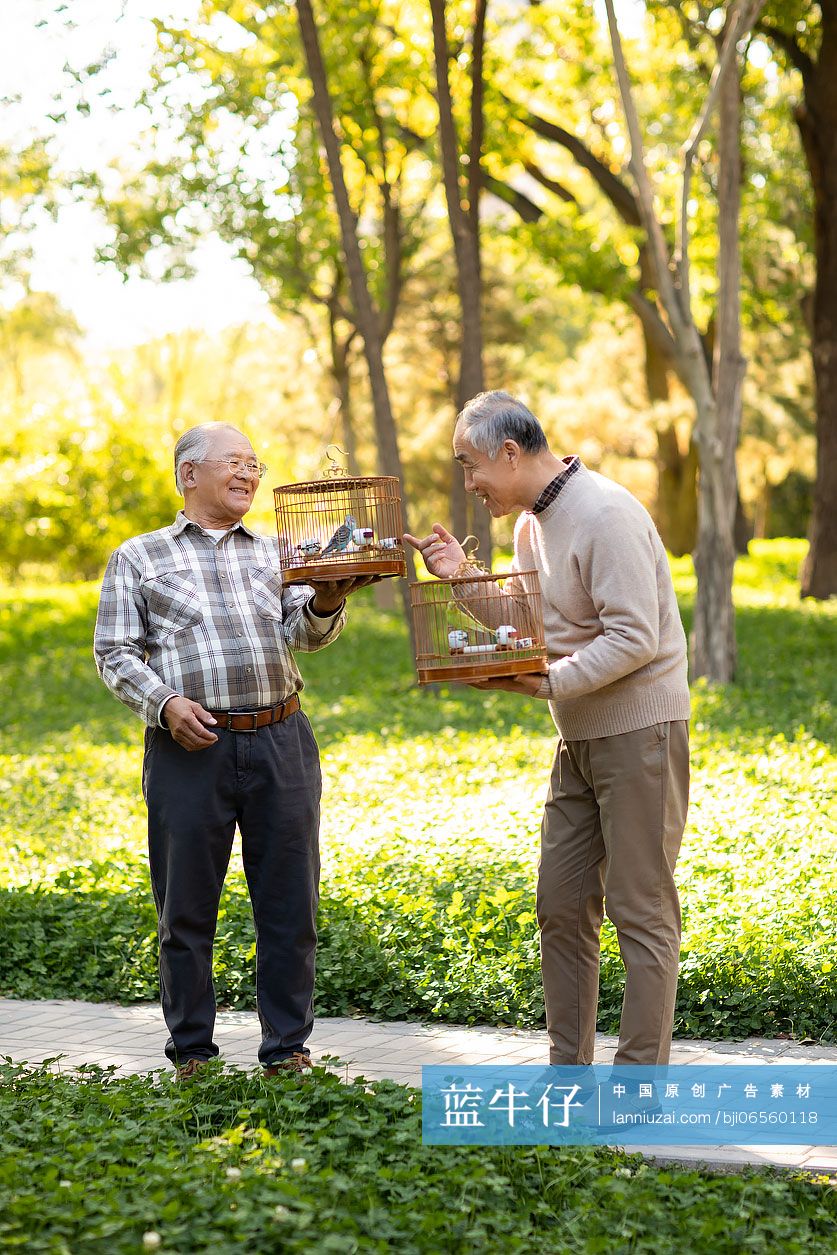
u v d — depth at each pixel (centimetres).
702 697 1448
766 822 816
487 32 2141
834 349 2423
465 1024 564
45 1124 405
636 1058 429
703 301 2595
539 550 448
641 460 4338
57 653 2288
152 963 647
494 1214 350
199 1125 413
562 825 455
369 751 1230
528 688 422
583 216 2270
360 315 1703
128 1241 324
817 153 2286
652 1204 351
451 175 1728
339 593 465
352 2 1991
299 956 483
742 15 1488
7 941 684
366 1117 411
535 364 4825
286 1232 329
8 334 4731
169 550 490
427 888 705
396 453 1706
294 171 2209
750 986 539
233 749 475
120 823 1023
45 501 3041
